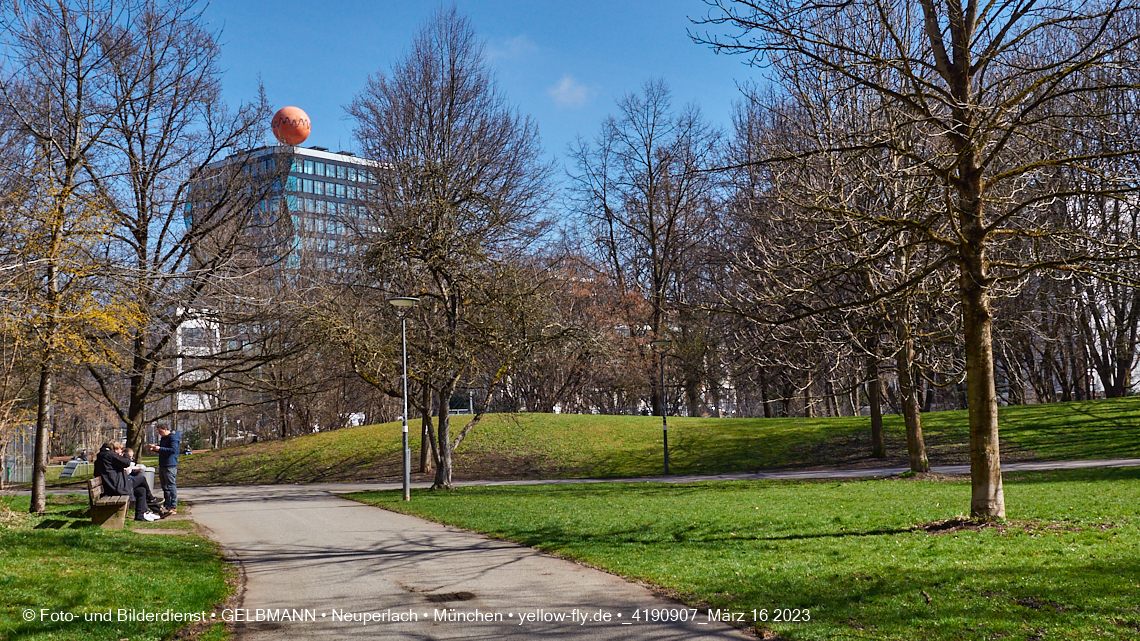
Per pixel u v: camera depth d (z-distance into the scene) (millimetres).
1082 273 12727
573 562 11477
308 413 51406
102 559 10781
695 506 17500
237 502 24359
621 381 49562
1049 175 13492
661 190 47375
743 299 17406
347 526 16812
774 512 15500
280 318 23531
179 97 22266
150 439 68312
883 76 16141
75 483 35469
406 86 29938
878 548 10758
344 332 22875
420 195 24594
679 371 48406
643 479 31266
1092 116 11023
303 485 33812
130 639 7379
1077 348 39469
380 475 36500
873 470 29641
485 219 24188
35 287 14664
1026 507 14070
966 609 7504
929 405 45375
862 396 33281
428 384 25391
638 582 9906
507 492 24234
